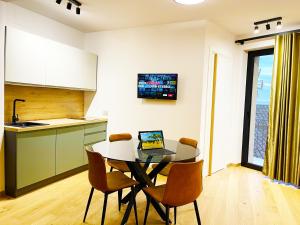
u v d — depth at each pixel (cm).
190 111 373
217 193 328
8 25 325
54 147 337
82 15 364
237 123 451
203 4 303
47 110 398
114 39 440
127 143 288
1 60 283
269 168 385
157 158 221
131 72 426
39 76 338
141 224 244
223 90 417
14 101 333
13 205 272
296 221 257
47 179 334
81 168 397
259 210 281
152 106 407
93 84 452
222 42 403
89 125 405
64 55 379
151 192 218
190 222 251
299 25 364
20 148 288
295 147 354
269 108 386
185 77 376
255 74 450
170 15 349
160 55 396
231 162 461
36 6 336
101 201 290
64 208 270
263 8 311
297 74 352
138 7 323
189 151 252
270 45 398
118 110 442
